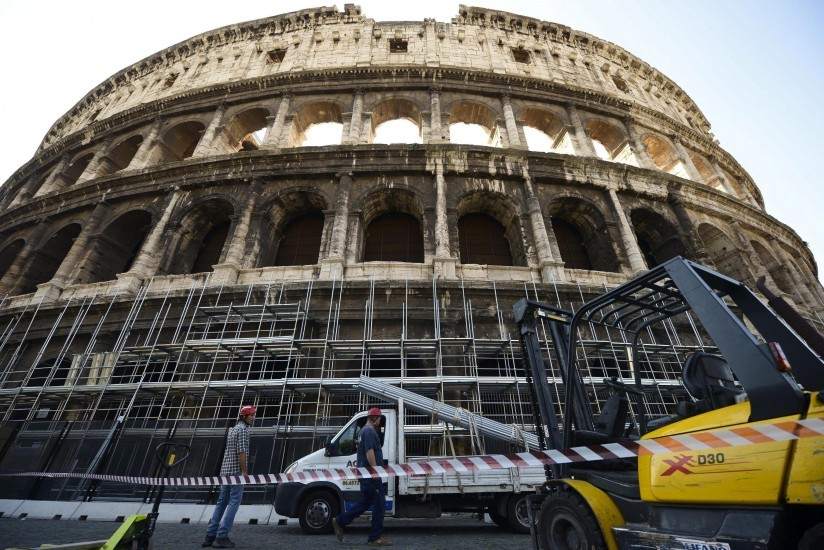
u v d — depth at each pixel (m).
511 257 25.75
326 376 18.58
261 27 40.00
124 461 15.73
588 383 16.72
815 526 3.57
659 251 27.89
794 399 3.98
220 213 26.98
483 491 10.89
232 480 8.55
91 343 19.95
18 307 23.47
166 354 19.39
